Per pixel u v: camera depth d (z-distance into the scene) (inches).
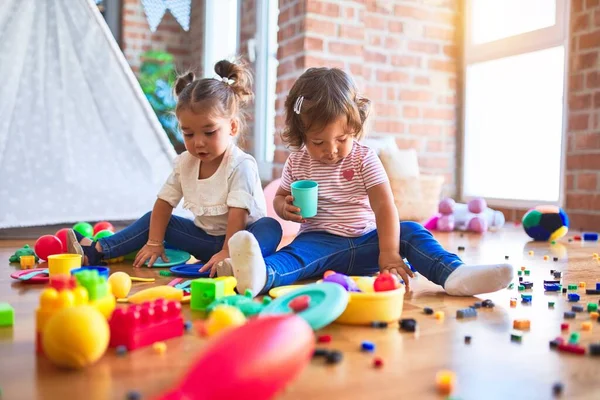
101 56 92.1
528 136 116.5
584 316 40.9
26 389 26.5
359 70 117.5
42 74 90.0
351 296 37.4
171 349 32.2
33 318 38.8
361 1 117.5
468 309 41.0
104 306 34.0
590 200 102.1
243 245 44.2
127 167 94.6
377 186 53.6
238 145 69.4
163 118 164.4
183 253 65.5
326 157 52.3
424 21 127.9
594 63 101.1
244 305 38.2
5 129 86.7
